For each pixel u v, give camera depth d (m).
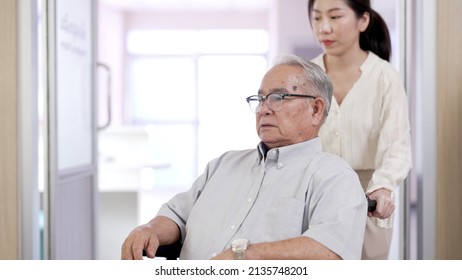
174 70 10.38
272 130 1.85
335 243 1.61
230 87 9.82
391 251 2.81
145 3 9.35
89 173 3.68
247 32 9.87
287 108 1.84
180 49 10.20
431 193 2.55
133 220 5.03
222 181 1.97
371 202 2.03
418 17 2.57
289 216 1.76
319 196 1.74
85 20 3.60
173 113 10.41
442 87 2.54
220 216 1.89
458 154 2.54
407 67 2.59
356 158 2.56
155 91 10.43
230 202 1.91
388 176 2.38
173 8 9.73
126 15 10.09
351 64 2.57
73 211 3.39
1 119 2.75
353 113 2.55
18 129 2.75
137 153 5.26
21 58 2.73
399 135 2.47
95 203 3.79
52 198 2.99
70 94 3.35
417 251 2.61
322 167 1.79
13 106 2.74
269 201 1.82
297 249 1.61
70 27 3.31
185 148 10.38
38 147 2.88
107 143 5.25
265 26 9.77
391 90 2.50
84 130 3.61
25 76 2.74
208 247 1.86
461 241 2.56
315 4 2.60
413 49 3.04
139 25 10.09
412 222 4.50
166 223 1.96
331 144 2.59
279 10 3.40
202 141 10.09
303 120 1.84
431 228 2.56
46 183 2.98
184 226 2.02
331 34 2.57
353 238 1.65
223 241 1.83
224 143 9.98
